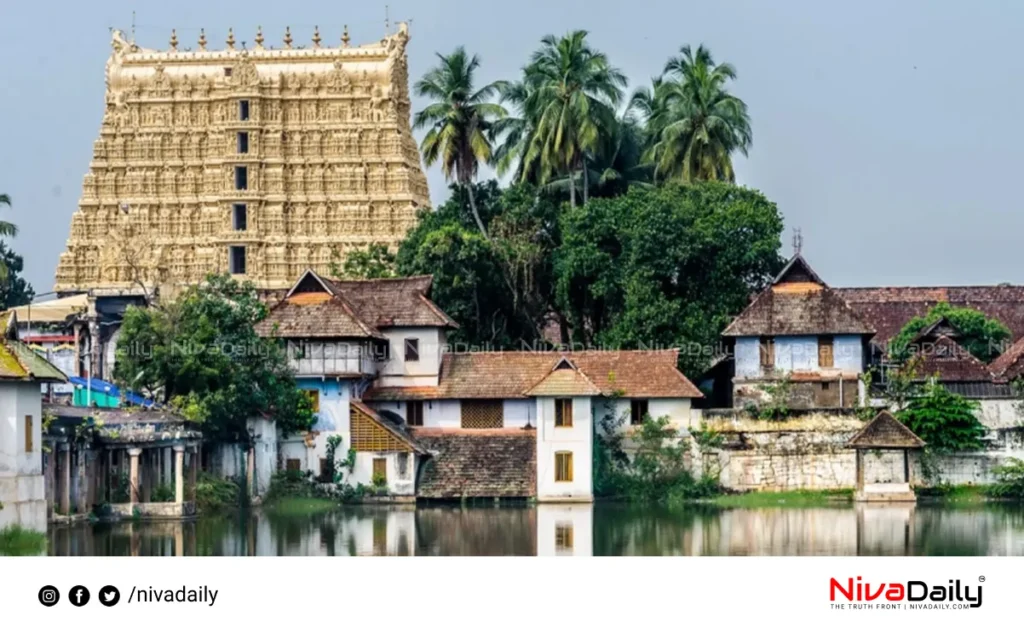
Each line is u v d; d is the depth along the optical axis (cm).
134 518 9212
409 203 16762
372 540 8494
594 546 8200
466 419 11238
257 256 16712
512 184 13912
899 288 14625
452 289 12650
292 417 10862
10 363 7512
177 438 9369
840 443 10812
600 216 12738
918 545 8106
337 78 16800
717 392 12056
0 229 12850
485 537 8631
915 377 10988
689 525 9200
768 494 10794
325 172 16812
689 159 13688
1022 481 10506
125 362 10294
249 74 16800
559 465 10794
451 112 14000
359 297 11538
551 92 13862
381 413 11288
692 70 13888
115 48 17162
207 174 16850
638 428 11000
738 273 12506
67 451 8744
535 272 13112
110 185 16962
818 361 11219
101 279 16750
